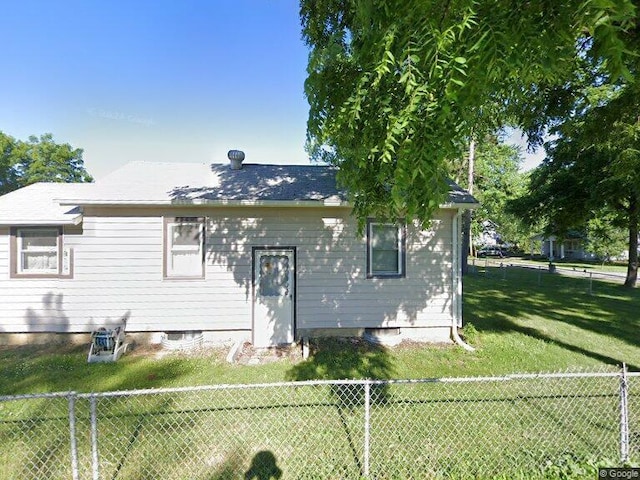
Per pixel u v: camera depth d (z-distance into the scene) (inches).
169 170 330.6
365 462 116.7
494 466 121.0
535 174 636.1
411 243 283.6
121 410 162.6
